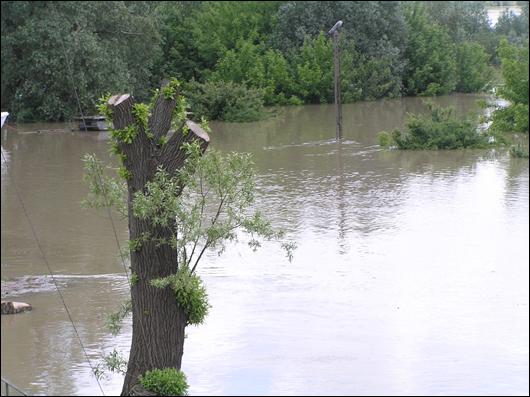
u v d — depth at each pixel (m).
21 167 39.59
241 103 57.75
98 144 46.88
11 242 25.94
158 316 16.72
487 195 32.56
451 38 76.06
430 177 36.56
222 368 17.33
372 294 21.59
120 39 57.78
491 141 44.84
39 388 16.42
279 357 17.55
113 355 16.97
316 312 20.38
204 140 17.36
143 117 17.00
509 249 25.25
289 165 40.16
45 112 54.75
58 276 23.08
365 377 16.89
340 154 43.28
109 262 24.44
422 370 16.94
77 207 30.61
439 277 22.98
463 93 73.62
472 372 17.17
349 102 67.94
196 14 67.62
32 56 53.09
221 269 23.95
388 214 30.05
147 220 16.83
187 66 66.31
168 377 16.23
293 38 69.44
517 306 20.59
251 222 18.08
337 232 27.80
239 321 19.84
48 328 19.23
